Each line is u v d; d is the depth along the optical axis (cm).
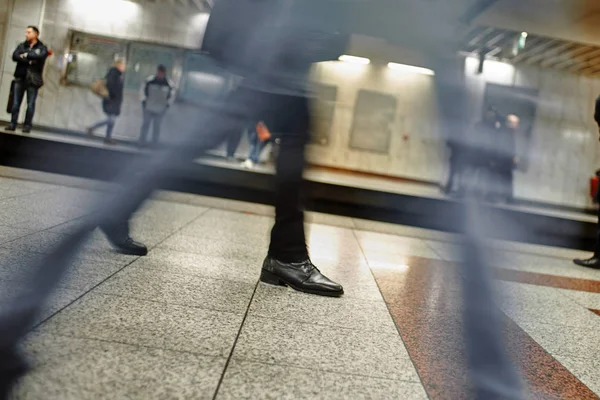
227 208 520
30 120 787
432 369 156
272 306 203
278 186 227
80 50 1235
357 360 157
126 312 171
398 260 349
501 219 115
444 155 109
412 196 607
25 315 123
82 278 200
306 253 235
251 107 183
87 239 133
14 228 262
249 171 642
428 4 102
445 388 142
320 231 447
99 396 113
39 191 405
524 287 306
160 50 1227
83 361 129
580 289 324
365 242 418
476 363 132
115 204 146
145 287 203
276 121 205
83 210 142
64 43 1230
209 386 127
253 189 643
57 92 1234
